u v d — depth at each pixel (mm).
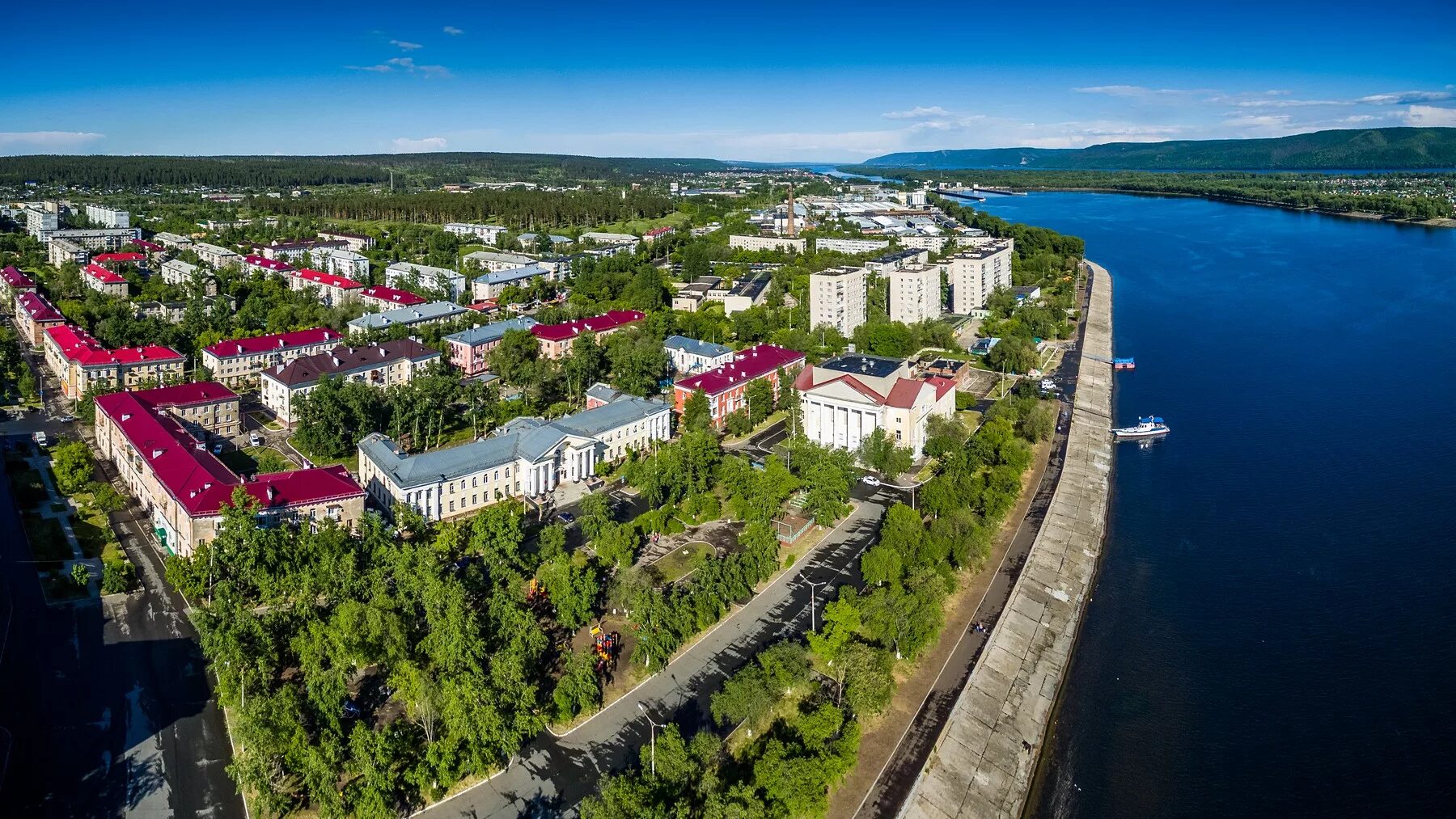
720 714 142875
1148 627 186125
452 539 187000
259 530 176000
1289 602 194500
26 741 138375
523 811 128375
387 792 123250
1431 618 186875
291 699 132875
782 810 123312
